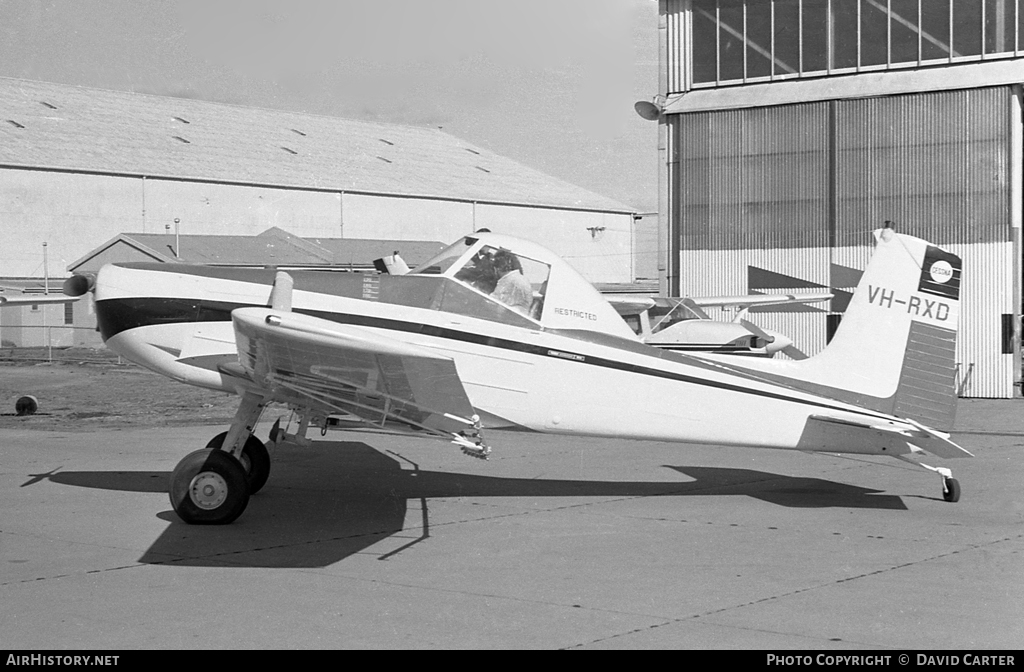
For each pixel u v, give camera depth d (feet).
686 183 78.89
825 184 74.02
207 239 139.03
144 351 27.17
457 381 21.84
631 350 28.73
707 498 30.45
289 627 17.26
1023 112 71.41
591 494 31.09
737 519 27.17
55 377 86.12
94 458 37.83
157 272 27.48
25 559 21.99
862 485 32.96
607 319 28.89
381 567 21.57
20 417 55.01
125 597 19.03
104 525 25.57
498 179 195.00
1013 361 69.10
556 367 28.19
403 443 42.32
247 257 135.33
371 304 27.07
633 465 37.27
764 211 76.23
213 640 16.55
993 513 28.09
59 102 166.30
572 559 22.44
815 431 29.22
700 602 19.01
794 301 68.85
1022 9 68.44
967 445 44.11
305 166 170.71
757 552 23.22
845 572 21.36
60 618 17.66
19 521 26.03
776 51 76.13
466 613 18.20
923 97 70.90
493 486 32.40
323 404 26.16
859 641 16.70
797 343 75.20
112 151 152.35
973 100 69.51
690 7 78.95
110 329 27.37
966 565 22.03
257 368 23.94
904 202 71.72
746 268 77.00
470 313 27.71
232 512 25.61
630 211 199.93
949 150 70.33
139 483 32.09
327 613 18.10
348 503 28.99
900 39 72.13
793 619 17.93
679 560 22.40
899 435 28.68
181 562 21.79
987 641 16.70
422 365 21.33
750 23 76.74
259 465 29.63
